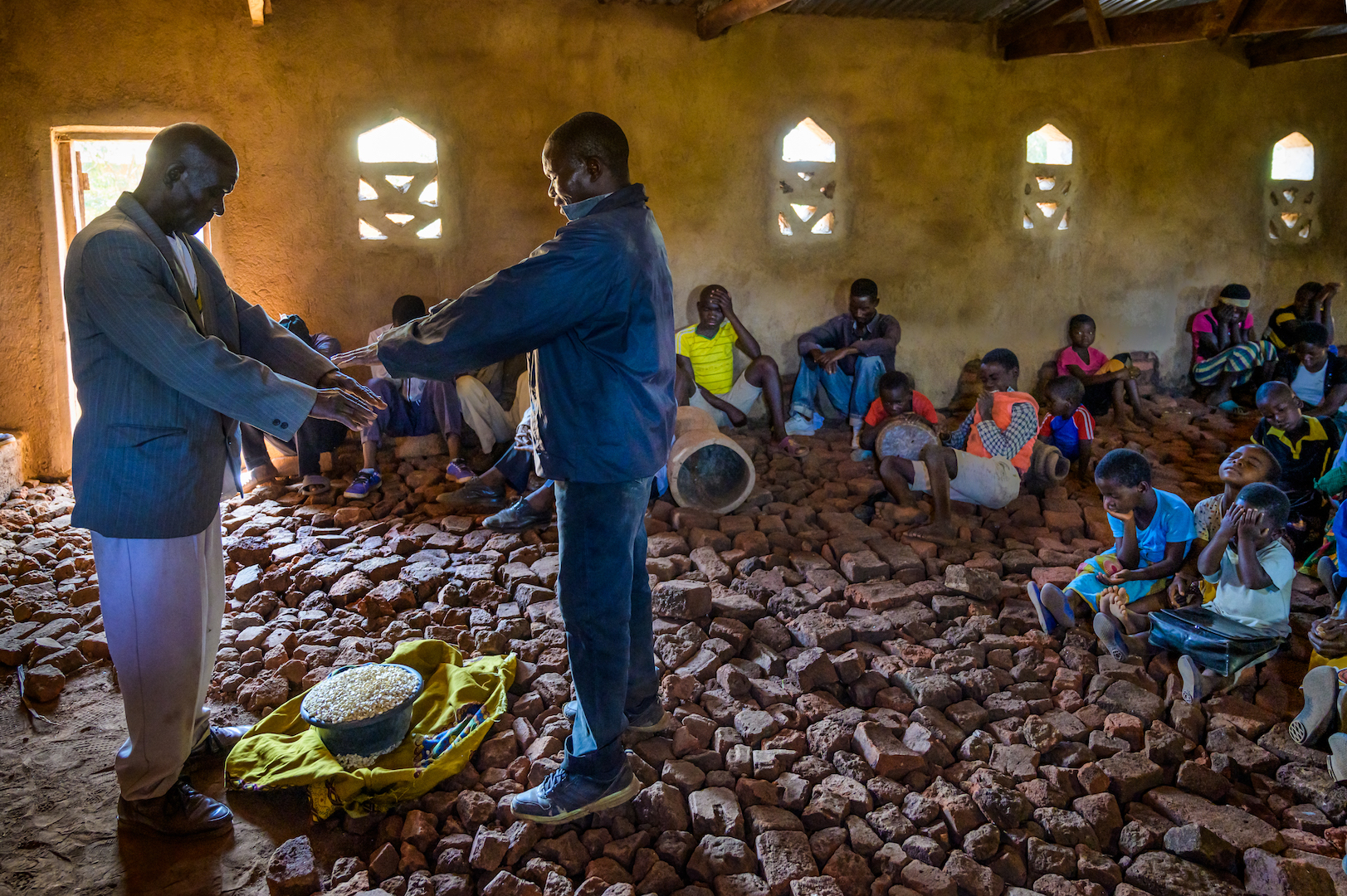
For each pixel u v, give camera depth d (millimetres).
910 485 4949
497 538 4656
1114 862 2443
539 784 2629
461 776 2744
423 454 5969
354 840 2562
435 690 3170
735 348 6980
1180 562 3449
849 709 3088
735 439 6305
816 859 2455
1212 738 2910
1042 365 7754
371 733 2686
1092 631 3598
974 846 2455
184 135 2336
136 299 2209
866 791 2676
